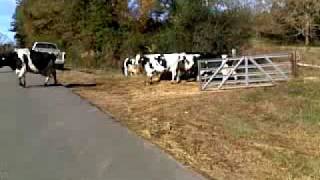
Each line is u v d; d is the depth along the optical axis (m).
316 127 14.47
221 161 10.45
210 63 23.59
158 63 26.42
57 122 14.48
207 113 16.45
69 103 18.80
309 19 62.34
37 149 10.92
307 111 16.22
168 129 13.77
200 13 36.59
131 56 43.03
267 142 12.66
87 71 40.91
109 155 10.38
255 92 19.89
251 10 45.41
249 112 16.45
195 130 13.73
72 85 26.83
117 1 48.56
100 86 26.25
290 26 64.06
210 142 12.29
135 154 10.52
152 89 23.88
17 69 25.50
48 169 9.19
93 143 11.59
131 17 47.59
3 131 13.05
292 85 20.86
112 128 13.64
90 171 9.05
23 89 23.98
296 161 10.83
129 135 12.67
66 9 54.91
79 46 51.12
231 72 22.12
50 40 59.50
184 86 24.41
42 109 17.09
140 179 8.52
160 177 8.66
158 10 46.28
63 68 43.31
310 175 9.80
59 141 11.80
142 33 46.69
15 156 10.27
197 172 9.16
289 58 24.48
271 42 62.12
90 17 49.78
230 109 17.02
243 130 13.86
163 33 40.75
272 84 21.80
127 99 20.59
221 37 36.00
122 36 47.38
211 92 21.28
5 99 19.88
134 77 31.03
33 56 25.45
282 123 14.95
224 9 36.94
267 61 23.19
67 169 9.19
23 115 15.75
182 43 37.03
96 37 48.62
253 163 10.48
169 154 10.66
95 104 18.80
